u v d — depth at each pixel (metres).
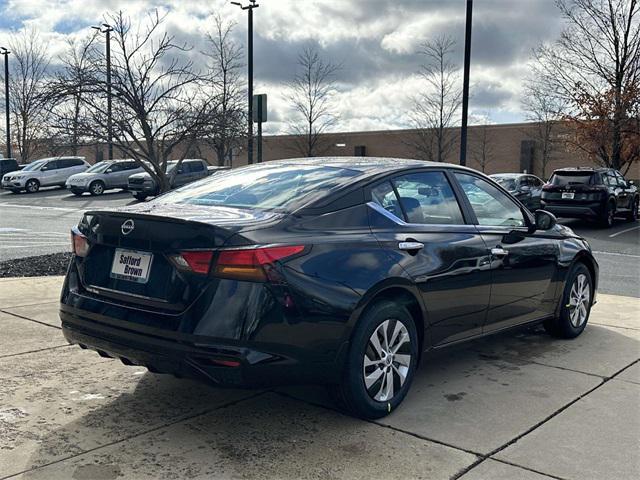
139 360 3.54
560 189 17.77
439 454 3.42
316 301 3.50
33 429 3.66
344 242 3.73
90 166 33.47
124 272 3.70
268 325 3.34
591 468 3.30
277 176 4.34
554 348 5.53
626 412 4.05
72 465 3.23
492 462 3.34
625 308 7.23
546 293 5.41
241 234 3.38
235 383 3.32
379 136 43.69
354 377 3.72
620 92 22.42
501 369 4.92
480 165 40.94
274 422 3.81
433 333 4.29
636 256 12.48
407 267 3.99
